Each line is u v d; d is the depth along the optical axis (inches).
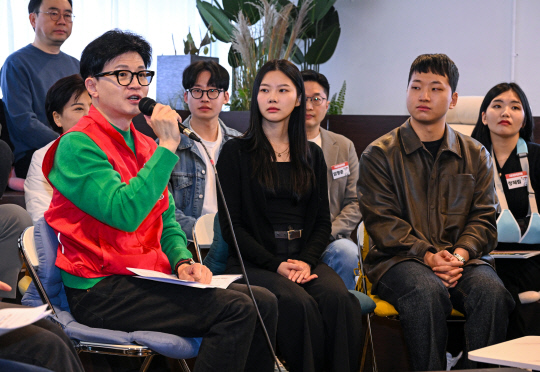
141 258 66.4
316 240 84.9
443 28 200.5
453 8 198.7
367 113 214.8
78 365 52.1
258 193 84.2
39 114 130.2
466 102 132.1
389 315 85.0
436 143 93.7
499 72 192.7
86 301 63.2
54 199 66.0
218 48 208.8
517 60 189.6
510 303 81.4
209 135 116.0
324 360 76.4
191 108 113.9
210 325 61.1
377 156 93.0
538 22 185.9
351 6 215.2
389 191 91.0
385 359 101.2
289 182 85.7
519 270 102.8
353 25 215.2
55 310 66.1
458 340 103.2
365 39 213.5
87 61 67.2
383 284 85.4
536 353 53.6
